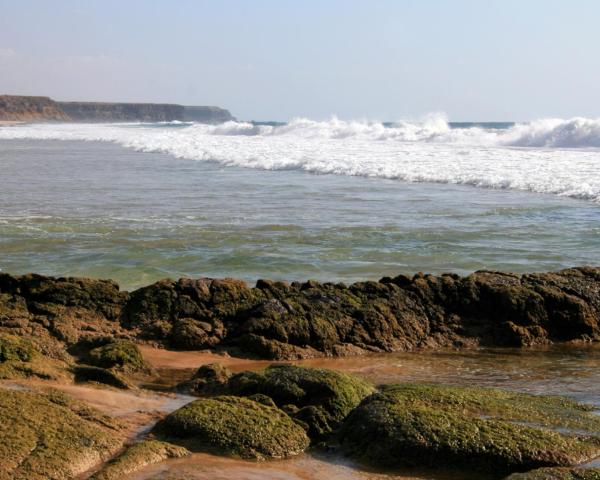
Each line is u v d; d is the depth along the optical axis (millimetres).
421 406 7363
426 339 11297
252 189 27766
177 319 11086
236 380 8273
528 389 9203
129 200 24656
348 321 11102
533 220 20797
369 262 16062
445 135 54750
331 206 23438
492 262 16078
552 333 11688
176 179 31281
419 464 6715
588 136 46531
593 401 8656
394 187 28312
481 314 11758
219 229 19359
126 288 14125
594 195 24812
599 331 11734
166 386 8953
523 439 6785
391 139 57281
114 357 9391
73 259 16156
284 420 7285
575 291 12055
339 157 38938
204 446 6914
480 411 7430
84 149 52344
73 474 6250
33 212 21938
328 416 7477
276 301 11125
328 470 6668
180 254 16625
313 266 15688
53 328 10586
